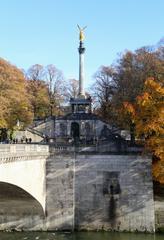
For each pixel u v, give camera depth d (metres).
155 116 57.28
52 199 57.28
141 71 75.25
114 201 57.16
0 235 54.53
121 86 77.88
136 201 56.91
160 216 56.47
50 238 52.91
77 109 92.50
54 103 104.62
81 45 93.94
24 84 94.19
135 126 59.50
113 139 58.88
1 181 40.19
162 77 69.94
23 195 50.62
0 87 83.31
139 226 56.41
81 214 57.31
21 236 53.97
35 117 98.50
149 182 56.97
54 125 84.19
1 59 88.81
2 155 39.06
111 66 93.81
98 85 94.19
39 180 54.12
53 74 107.62
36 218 56.88
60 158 57.78
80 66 93.81
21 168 46.34
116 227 56.72
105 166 57.72
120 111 61.31
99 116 87.88
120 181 57.41
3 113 79.06
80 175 57.78
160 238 53.53
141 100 57.88
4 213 57.16
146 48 87.25
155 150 55.88
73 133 84.06
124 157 57.62
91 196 57.47
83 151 57.91
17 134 80.19
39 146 53.34
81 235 54.72
